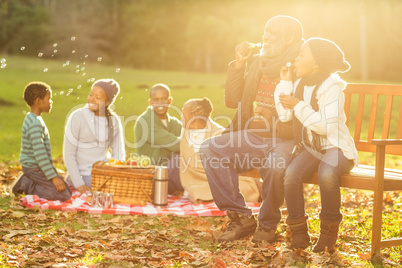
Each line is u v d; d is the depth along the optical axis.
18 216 4.32
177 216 4.65
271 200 3.74
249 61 4.46
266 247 3.70
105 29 68.12
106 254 3.48
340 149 3.62
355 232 4.23
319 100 3.65
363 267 3.33
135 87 27.53
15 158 7.92
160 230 4.21
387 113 4.42
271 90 4.19
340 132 3.62
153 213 4.64
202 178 5.18
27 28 59.62
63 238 3.78
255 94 4.26
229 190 3.96
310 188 5.94
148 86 28.67
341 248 3.78
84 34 64.12
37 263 3.27
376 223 3.56
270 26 4.16
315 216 4.64
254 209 4.69
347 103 4.65
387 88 4.45
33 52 56.44
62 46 32.50
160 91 5.51
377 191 3.52
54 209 4.67
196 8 67.25
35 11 63.31
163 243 3.88
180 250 3.70
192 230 4.21
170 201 5.16
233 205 3.93
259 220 3.83
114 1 68.62
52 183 4.94
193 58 69.19
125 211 4.65
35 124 4.90
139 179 4.96
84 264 3.27
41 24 61.56
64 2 68.69
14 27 61.16
